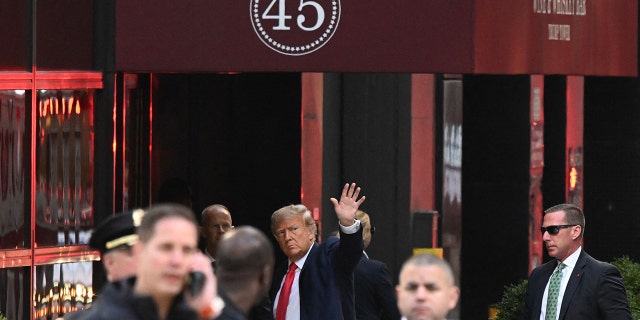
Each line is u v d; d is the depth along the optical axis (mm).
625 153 60750
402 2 32938
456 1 33062
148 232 17516
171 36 33344
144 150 43250
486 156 59250
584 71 37469
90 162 38062
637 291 46219
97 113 38000
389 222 48938
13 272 36094
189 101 46406
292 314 33656
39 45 36375
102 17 37469
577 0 37094
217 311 18125
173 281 17469
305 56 33000
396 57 32969
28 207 36312
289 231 33469
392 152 48844
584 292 36469
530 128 58531
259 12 33031
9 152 35875
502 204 59219
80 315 18531
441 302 21641
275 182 47500
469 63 33156
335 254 33375
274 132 47500
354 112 48156
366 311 37031
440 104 51375
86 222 38125
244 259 21703
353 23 32906
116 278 18812
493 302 59406
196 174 47031
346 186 33281
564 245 36875
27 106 36156
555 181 59969
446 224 51625
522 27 34875
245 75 47594
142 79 42812
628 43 39062
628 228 61031
